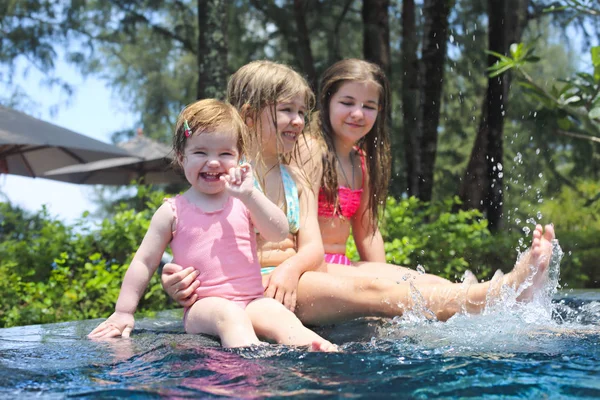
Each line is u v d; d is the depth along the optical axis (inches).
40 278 229.5
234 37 495.5
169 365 82.2
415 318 117.1
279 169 134.0
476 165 389.1
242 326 101.3
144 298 207.8
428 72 403.9
